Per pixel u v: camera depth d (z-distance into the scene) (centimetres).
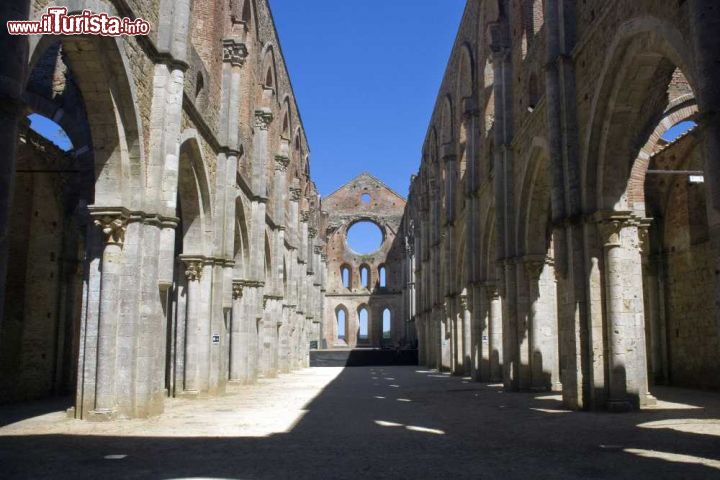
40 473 866
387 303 7694
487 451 1038
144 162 1539
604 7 1517
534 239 2289
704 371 2381
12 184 857
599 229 1608
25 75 1015
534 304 2294
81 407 1456
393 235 7838
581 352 1619
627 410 1548
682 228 2547
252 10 2944
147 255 1518
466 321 3497
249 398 2159
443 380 3212
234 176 2392
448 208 3894
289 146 4216
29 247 2047
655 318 2677
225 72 2430
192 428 1341
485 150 2930
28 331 2006
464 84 3566
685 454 987
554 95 1767
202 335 2189
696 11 920
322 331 7194
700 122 902
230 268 2367
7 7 856
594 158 1625
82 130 1712
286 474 862
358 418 1532
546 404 1814
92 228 1509
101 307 1450
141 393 1493
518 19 2416
